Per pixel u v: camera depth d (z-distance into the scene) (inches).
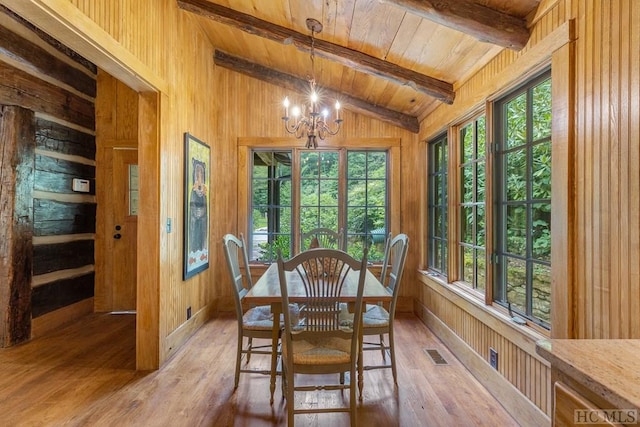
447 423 77.2
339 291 73.1
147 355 102.7
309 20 106.0
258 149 170.4
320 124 116.0
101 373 100.1
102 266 162.7
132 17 91.0
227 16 118.8
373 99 154.6
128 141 162.9
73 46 76.7
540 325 75.1
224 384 94.3
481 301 98.3
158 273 104.3
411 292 164.9
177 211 119.6
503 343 84.4
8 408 81.7
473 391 91.4
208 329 138.7
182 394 88.8
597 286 56.2
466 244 117.1
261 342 125.7
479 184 109.6
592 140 57.3
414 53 105.5
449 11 74.7
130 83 99.3
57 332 134.7
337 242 160.6
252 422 77.3
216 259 162.7
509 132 90.2
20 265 122.2
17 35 121.9
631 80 50.0
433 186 152.2
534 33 73.4
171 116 115.0
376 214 169.6
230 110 166.7
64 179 144.6
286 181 170.4
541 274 76.4
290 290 84.0
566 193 62.2
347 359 72.8
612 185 53.3
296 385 94.3
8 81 119.6
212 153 158.2
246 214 167.2
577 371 31.2
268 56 149.3
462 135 122.5
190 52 132.4
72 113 149.2
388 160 169.3
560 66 63.8
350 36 107.7
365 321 95.3
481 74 98.7
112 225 163.5
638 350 35.8
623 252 51.3
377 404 84.7
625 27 50.9
